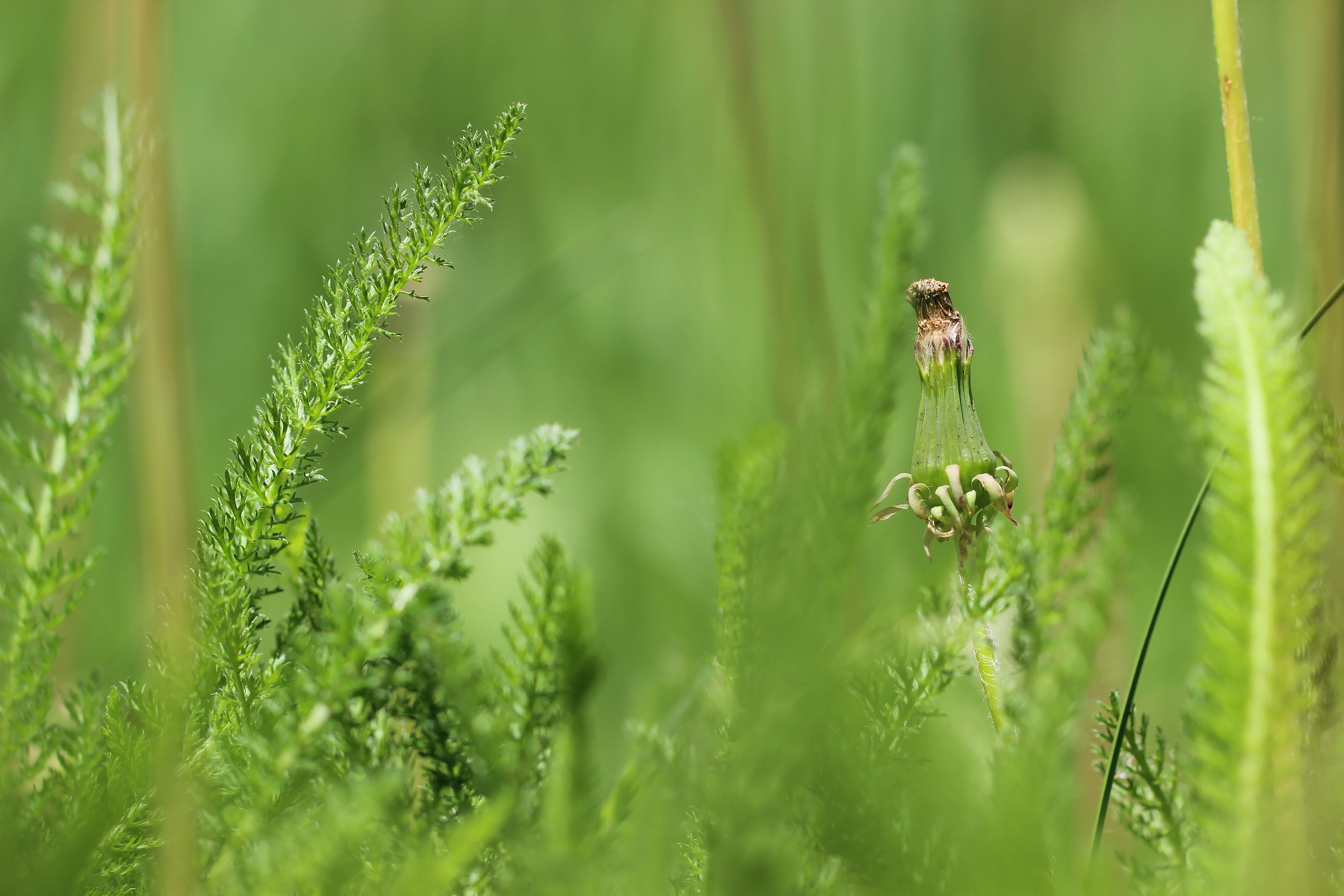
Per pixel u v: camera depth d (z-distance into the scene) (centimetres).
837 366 91
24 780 67
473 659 66
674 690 72
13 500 67
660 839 68
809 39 159
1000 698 68
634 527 144
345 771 66
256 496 67
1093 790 71
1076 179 169
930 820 65
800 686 65
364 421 104
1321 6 78
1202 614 63
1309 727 66
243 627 66
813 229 104
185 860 65
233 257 172
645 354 163
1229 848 64
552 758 66
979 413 143
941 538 68
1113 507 72
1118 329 71
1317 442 66
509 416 166
